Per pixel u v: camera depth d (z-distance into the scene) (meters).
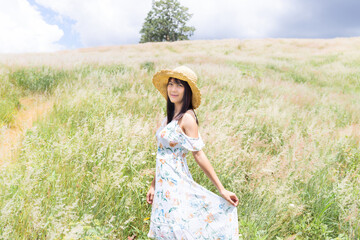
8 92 6.87
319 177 3.67
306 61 25.66
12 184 2.43
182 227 1.94
